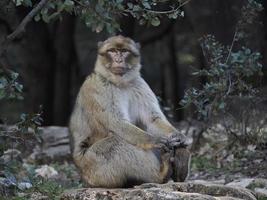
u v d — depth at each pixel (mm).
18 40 35906
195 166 19609
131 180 14961
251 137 20609
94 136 15414
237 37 21031
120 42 15469
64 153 21766
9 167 16125
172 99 44000
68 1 15312
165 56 47062
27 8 30453
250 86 19969
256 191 15555
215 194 14148
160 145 14703
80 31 46781
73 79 45781
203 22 32719
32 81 36562
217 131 21594
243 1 27828
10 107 40312
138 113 15805
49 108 36750
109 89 15359
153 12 15672
